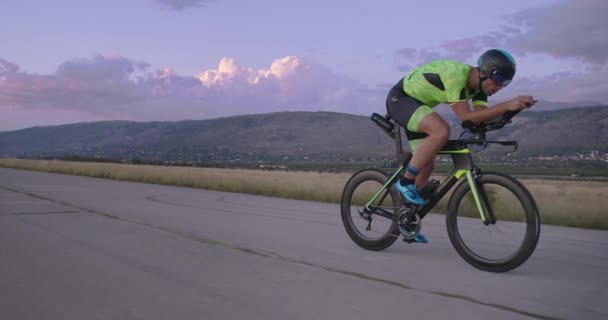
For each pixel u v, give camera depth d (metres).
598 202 9.94
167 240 5.02
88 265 3.88
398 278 3.53
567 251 5.02
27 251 4.41
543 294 3.16
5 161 40.16
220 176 19.45
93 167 29.28
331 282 3.39
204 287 3.26
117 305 2.88
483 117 3.76
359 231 4.76
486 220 3.93
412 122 4.19
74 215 7.01
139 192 12.52
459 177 4.07
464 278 3.57
